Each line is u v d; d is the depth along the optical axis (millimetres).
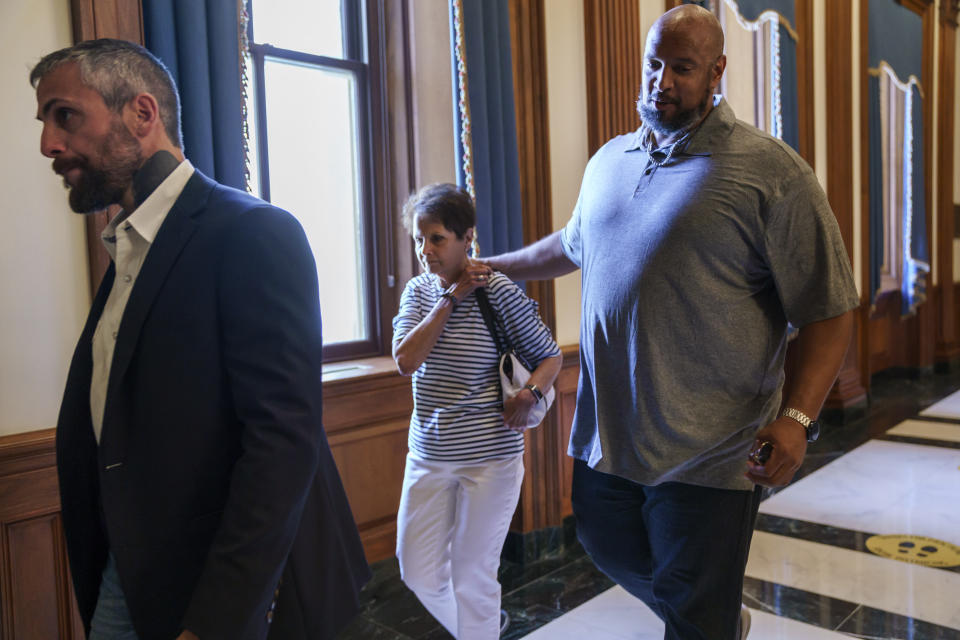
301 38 3090
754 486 1655
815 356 1572
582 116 3666
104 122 1129
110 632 1244
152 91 1175
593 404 1834
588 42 3652
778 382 1703
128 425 1125
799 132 5680
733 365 1620
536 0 3363
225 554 1031
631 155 1783
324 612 1249
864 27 6375
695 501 1646
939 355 8391
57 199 2133
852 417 6016
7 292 2051
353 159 3305
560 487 3504
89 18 2098
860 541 3463
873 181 6496
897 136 7809
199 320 1112
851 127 6207
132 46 1180
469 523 2035
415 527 2100
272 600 1120
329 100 3207
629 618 2766
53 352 2137
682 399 1632
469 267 2025
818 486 4320
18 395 2076
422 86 3271
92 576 1300
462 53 2990
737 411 1640
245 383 1085
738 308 1617
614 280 1709
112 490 1122
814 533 3586
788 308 1628
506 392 1990
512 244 3250
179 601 1135
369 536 3094
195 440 1116
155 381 1113
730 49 5285
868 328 6430
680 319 1621
